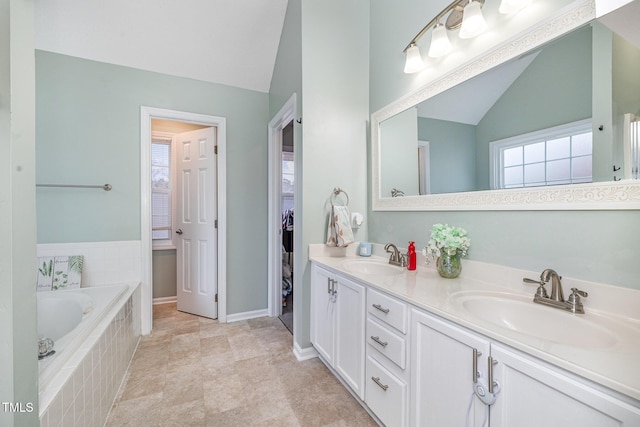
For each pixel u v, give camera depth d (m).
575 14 1.04
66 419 1.06
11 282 0.77
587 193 1.01
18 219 0.81
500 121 1.31
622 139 0.93
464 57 1.49
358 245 2.24
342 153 2.21
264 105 2.97
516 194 1.24
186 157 3.07
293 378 1.86
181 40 2.41
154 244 3.42
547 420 0.72
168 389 1.74
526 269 1.21
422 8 1.76
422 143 1.75
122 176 2.44
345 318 1.66
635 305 0.90
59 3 2.02
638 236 0.90
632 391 0.57
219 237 2.81
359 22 2.27
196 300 2.98
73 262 2.26
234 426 1.44
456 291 1.24
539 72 1.16
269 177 2.94
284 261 3.60
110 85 2.40
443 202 1.60
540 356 0.73
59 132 2.25
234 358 2.11
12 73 0.79
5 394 0.76
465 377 0.93
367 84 2.29
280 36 2.60
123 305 1.89
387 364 1.31
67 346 1.23
